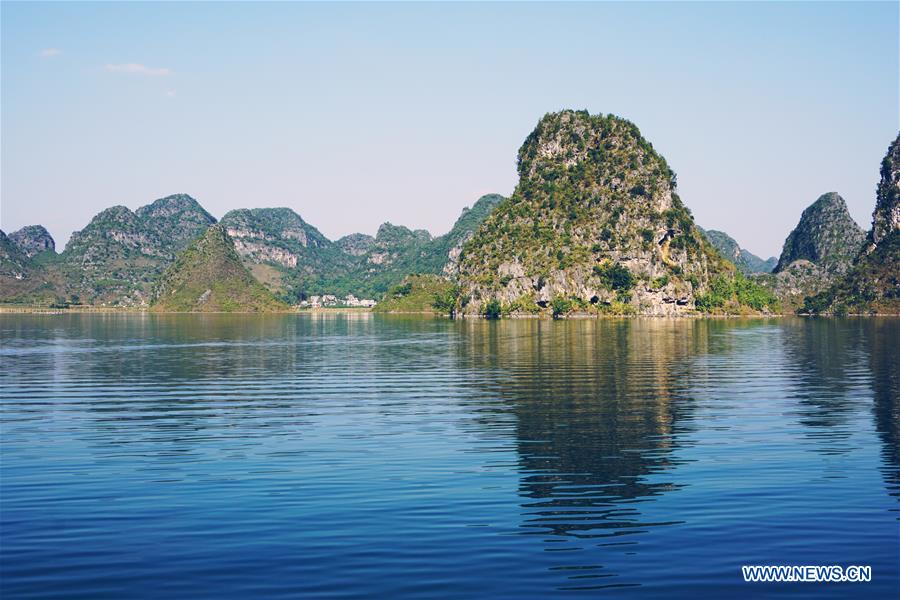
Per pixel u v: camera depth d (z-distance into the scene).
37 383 71.31
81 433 44.91
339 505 29.75
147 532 26.80
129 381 72.94
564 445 40.44
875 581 22.58
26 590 22.06
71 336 166.25
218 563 23.89
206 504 30.00
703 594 21.70
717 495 30.86
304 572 23.16
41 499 30.91
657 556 24.42
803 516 28.23
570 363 88.94
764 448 39.47
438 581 22.45
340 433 44.41
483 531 26.67
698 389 63.09
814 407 53.09
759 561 24.03
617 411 51.66
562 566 23.59
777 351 108.12
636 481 33.03
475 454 38.47
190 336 166.38
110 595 21.72
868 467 35.31
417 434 43.88
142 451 39.72
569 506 29.47
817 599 21.38
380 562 23.89
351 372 80.94
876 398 57.53
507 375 75.62
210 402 57.97
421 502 30.05
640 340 139.00
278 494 31.34
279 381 72.50
